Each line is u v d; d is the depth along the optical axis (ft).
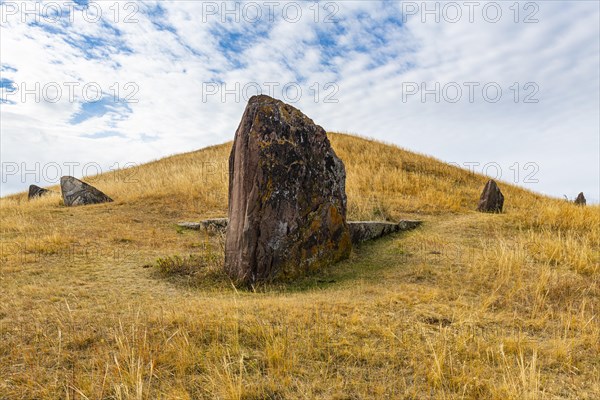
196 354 13.24
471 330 15.88
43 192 66.03
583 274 24.11
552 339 15.55
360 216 40.34
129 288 21.47
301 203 26.23
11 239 32.71
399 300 19.43
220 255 28.84
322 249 27.27
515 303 19.51
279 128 25.98
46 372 12.34
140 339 14.21
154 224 42.14
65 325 15.42
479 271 24.30
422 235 36.01
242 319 16.17
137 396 10.71
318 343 14.34
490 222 39.09
